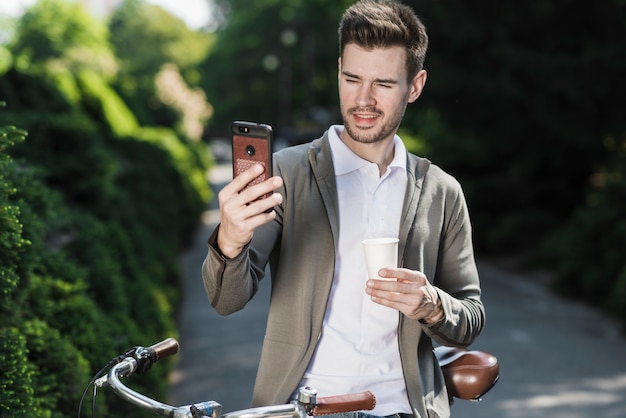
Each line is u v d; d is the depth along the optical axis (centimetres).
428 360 266
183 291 1278
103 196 840
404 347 258
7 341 347
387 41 249
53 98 1000
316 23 5078
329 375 256
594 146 1584
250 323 1058
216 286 237
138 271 805
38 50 5753
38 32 5788
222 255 232
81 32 5950
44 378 404
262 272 254
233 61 6022
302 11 5222
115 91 2353
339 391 254
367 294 239
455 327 254
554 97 1567
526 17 1566
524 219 1677
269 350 256
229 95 6162
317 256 255
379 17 249
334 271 256
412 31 252
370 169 263
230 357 885
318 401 209
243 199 221
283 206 259
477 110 1623
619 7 1549
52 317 477
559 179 1756
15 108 921
